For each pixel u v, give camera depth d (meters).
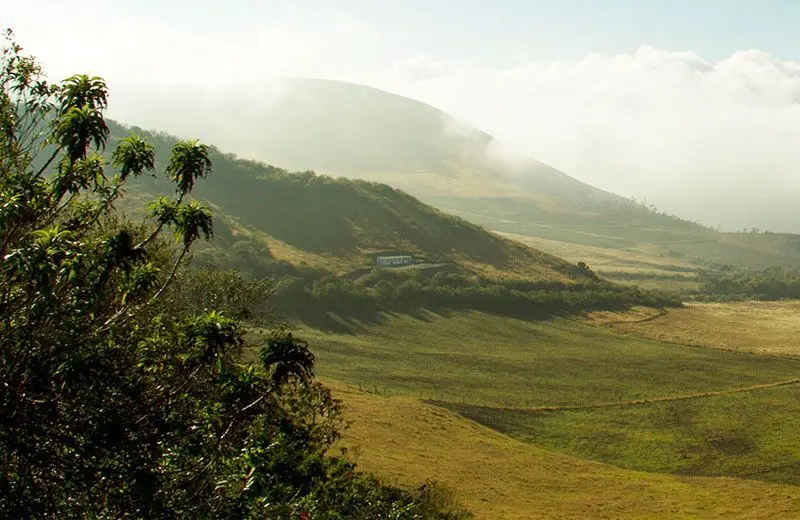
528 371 122.25
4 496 13.05
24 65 15.95
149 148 16.20
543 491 61.31
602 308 177.00
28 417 13.23
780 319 194.00
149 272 15.91
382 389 102.50
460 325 147.88
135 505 14.03
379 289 156.00
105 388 13.57
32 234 12.81
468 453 68.88
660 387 115.44
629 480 69.19
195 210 15.91
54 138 14.24
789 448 85.88
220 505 16.14
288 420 27.12
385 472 54.00
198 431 15.48
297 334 126.56
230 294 29.27
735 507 60.69
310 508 22.52
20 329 13.34
